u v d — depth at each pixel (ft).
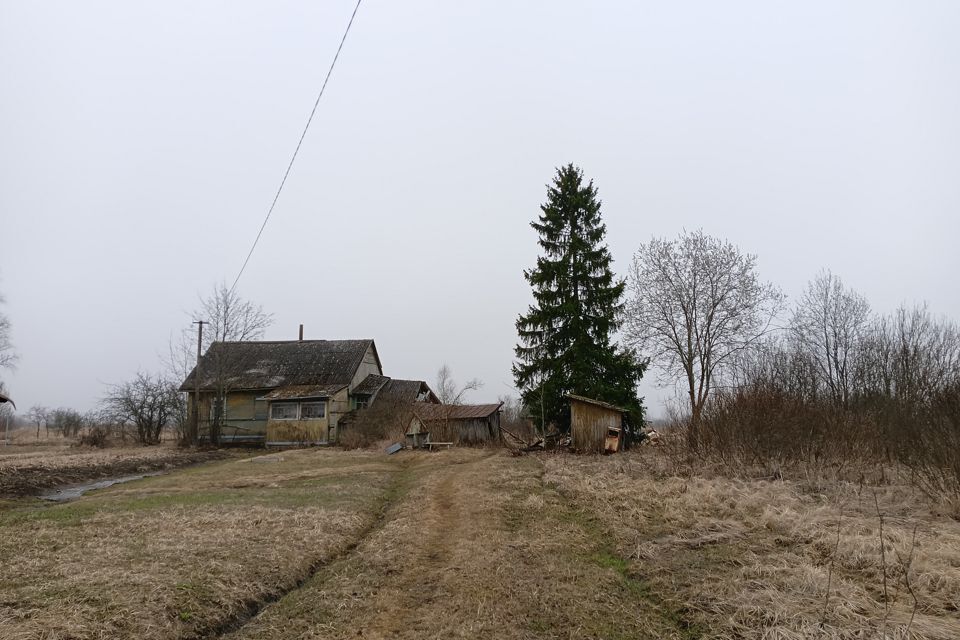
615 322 85.76
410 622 19.67
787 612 17.88
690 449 52.49
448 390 150.71
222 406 112.47
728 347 87.92
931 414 35.58
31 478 57.52
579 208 89.10
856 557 22.44
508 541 28.81
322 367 118.11
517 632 18.48
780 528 27.99
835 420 45.39
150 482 58.03
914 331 66.49
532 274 87.40
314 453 87.97
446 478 52.60
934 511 30.04
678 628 18.66
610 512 33.71
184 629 19.31
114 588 21.44
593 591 21.71
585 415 75.51
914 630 16.12
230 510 37.37
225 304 115.24
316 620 20.07
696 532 28.55
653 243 93.30
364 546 29.71
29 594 20.67
